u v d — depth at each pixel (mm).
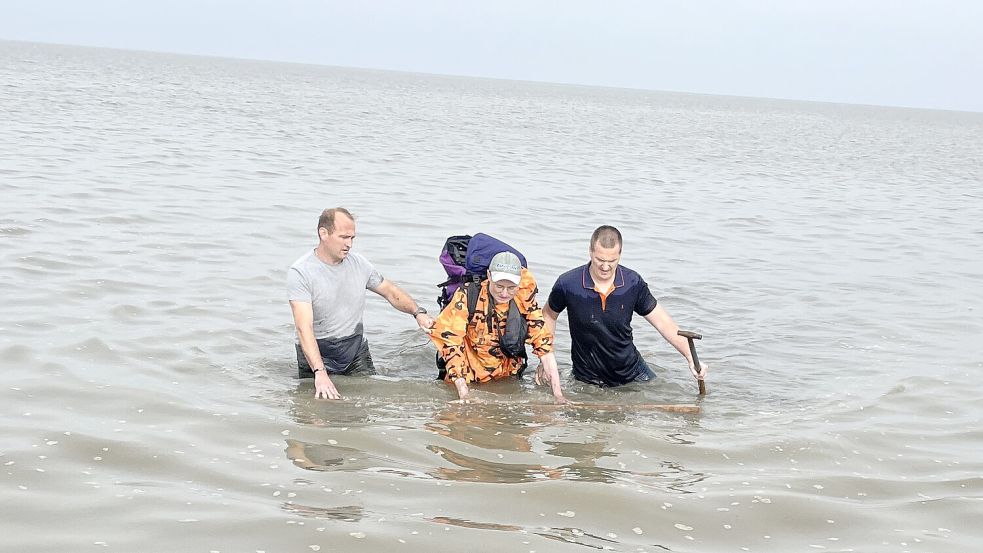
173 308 9234
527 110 74938
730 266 13469
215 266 11156
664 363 8539
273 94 66625
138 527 4770
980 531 5113
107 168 18641
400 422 6555
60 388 6777
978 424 6973
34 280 9742
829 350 9094
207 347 8141
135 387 6910
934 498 5539
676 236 15945
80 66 98875
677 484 5609
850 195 24234
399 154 27109
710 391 7715
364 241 13367
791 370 8383
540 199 19469
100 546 4562
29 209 13469
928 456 6258
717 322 10164
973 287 12391
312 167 22156
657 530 4977
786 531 5043
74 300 9180
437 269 11938
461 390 7242
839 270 13438
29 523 4773
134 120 31828
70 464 5516
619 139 43562
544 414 6914
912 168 36281
